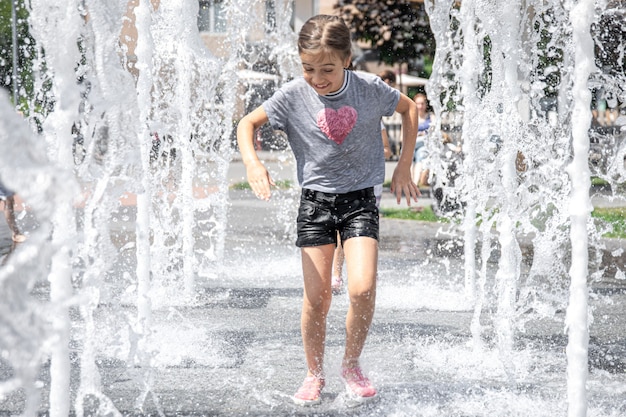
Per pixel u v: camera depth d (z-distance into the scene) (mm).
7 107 1463
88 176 2553
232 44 7418
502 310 4227
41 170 1453
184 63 5629
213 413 3193
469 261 5777
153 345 4324
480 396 3451
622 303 5688
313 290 3266
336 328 4820
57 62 2510
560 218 5391
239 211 12859
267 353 4227
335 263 6012
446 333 4715
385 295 5926
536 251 6168
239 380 3693
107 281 6242
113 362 3957
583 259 2656
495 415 3197
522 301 5680
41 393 3414
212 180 17219
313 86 3242
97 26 2473
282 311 5398
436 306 5551
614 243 8609
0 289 1473
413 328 4844
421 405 3309
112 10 2490
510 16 4340
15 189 1451
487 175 4543
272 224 11078
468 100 4957
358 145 3299
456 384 3635
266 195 3213
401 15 20219
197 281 6633
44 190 1455
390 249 8680
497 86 4457
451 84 5590
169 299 5738
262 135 26703
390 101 3400
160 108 5785
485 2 4352
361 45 25922
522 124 4938
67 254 2531
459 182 5887
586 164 2637
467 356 4164
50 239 2525
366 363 3996
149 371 3256
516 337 4633
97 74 2500
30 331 1518
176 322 4965
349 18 20391
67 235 2537
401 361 4051
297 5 28750
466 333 4719
